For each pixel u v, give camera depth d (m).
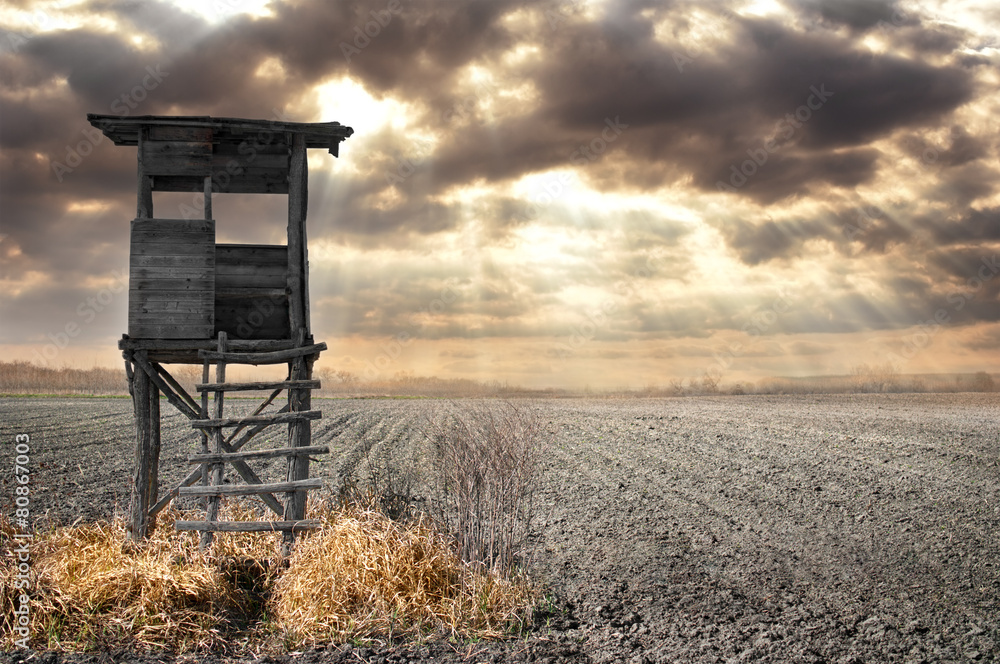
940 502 10.68
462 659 6.00
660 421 24.17
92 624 6.27
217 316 9.31
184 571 7.09
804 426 20.47
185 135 9.21
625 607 7.30
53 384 53.88
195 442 20.19
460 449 8.24
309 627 6.44
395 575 6.96
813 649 6.20
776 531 9.98
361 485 12.16
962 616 6.77
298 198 9.43
